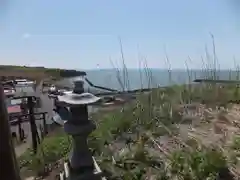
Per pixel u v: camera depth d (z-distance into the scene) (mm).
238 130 4551
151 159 3752
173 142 4273
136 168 3559
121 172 3492
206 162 3445
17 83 14617
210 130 4617
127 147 4148
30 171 4172
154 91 6492
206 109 5785
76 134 2422
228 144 3979
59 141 5020
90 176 2453
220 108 5879
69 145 4738
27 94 6945
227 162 3488
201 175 3295
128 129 4969
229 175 3252
